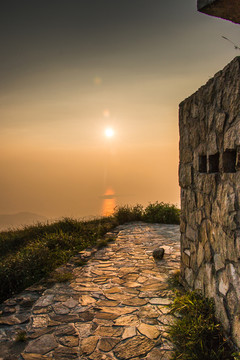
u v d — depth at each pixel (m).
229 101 2.47
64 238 7.32
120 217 10.60
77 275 5.01
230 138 2.46
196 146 3.50
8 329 3.24
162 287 4.29
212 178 2.97
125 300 3.90
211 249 3.06
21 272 4.98
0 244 8.18
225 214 2.62
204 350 2.51
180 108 4.11
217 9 1.90
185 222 4.08
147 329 3.11
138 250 6.58
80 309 3.69
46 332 3.15
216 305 2.89
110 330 3.13
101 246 7.05
